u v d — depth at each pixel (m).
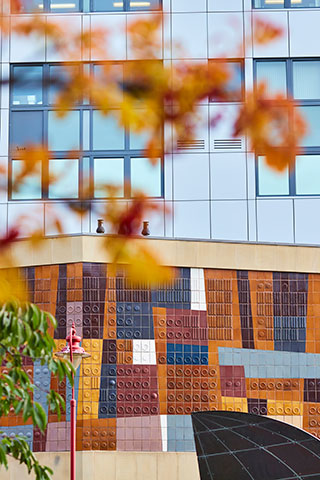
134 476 25.73
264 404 26.59
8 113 30.33
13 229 9.89
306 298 27.42
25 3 15.31
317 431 26.58
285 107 7.96
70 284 26.67
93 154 30.11
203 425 21.81
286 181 30.17
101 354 26.28
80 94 7.22
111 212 8.25
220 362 26.70
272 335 27.09
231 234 29.80
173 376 26.44
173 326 26.72
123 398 26.14
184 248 27.25
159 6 30.69
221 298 27.16
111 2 30.69
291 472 21.70
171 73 7.34
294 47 30.67
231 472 22.44
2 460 11.13
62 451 25.64
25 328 10.62
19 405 10.86
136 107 7.38
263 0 31.11
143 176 29.98
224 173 29.98
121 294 26.67
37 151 8.47
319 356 27.05
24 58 30.23
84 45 8.17
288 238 29.83
